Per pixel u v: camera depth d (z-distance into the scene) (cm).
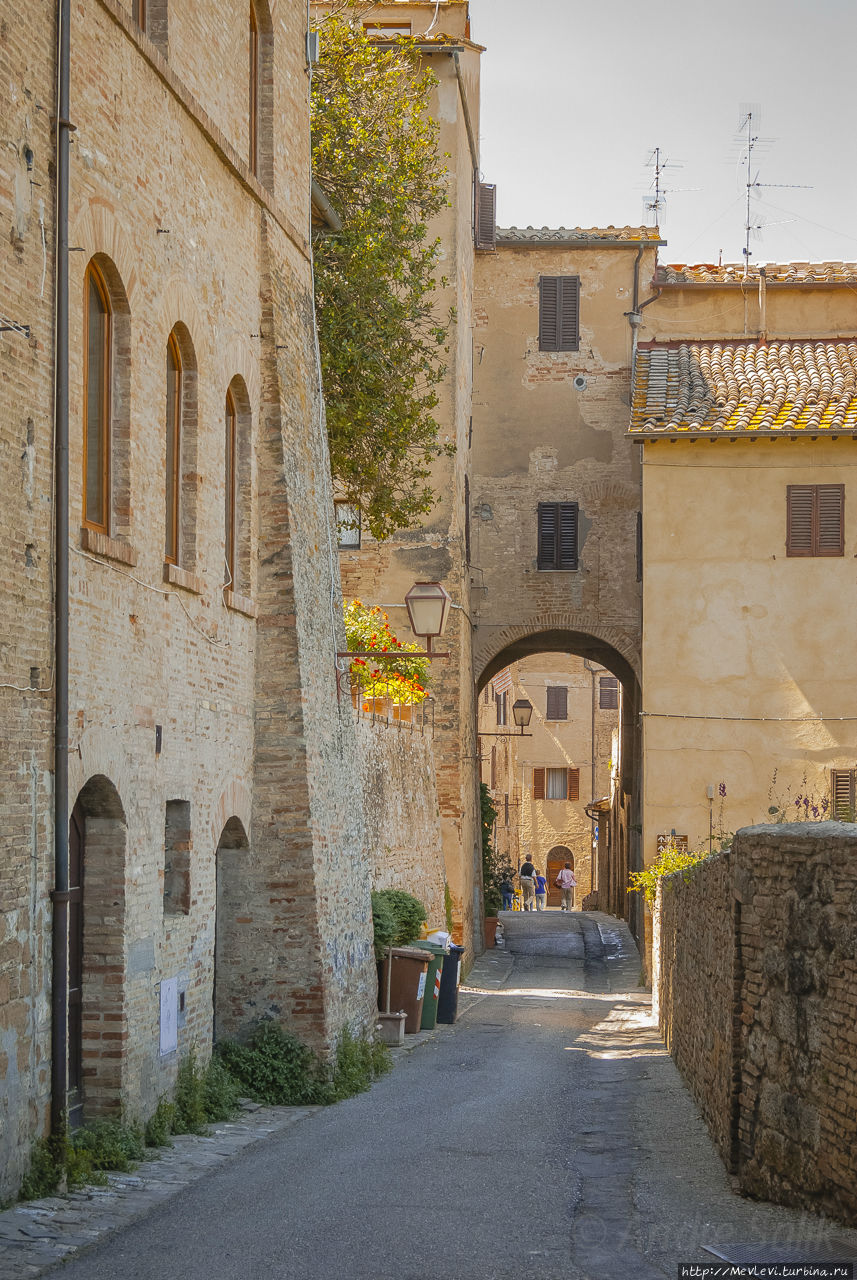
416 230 2330
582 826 6519
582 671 6556
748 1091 1008
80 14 1070
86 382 1124
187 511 1334
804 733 2727
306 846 1506
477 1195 962
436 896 2738
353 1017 1614
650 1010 2358
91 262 1127
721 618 2756
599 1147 1144
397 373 2311
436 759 2909
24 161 970
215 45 1431
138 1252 817
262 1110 1379
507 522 3394
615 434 3403
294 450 1605
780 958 952
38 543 981
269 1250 817
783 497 2766
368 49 2408
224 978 1493
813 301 3375
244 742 1487
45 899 987
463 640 3030
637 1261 789
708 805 2725
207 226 1385
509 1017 2220
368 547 2933
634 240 3406
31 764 968
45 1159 970
